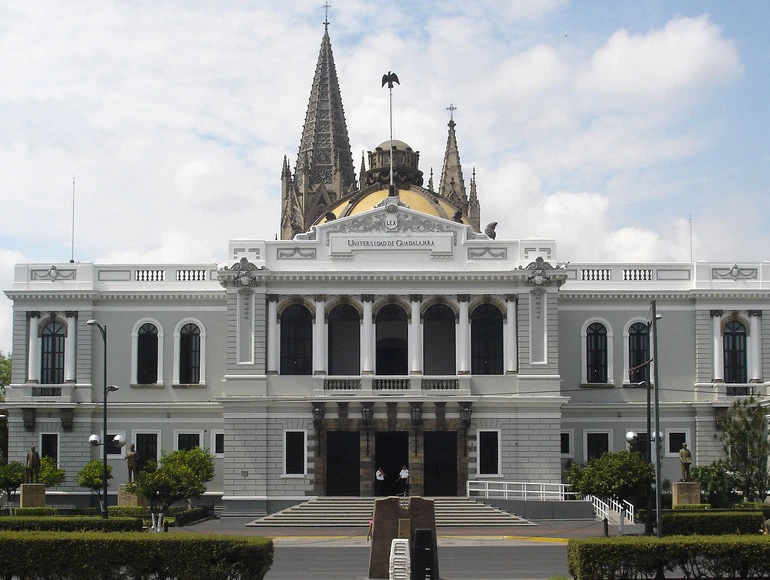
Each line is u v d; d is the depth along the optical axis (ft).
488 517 268.62
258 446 292.20
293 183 611.06
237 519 285.84
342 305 300.81
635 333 319.88
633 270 321.11
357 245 299.99
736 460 269.44
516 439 291.99
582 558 150.41
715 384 314.35
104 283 319.88
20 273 319.06
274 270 297.74
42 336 319.06
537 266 294.46
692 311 319.27
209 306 319.68
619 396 316.81
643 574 152.46
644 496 246.47
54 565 151.43
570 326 319.06
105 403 234.38
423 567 161.38
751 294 317.01
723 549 149.48
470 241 299.58
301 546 227.40
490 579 171.12
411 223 301.02
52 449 314.96
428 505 170.40
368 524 269.85
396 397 290.76
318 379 294.05
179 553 150.20
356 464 295.48
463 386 293.23
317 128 649.61
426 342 316.81
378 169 397.60
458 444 291.58
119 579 151.84
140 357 318.86
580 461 314.55
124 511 264.52
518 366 294.87
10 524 206.39
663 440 313.94
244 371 295.28
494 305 299.99
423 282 297.74
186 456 289.12
